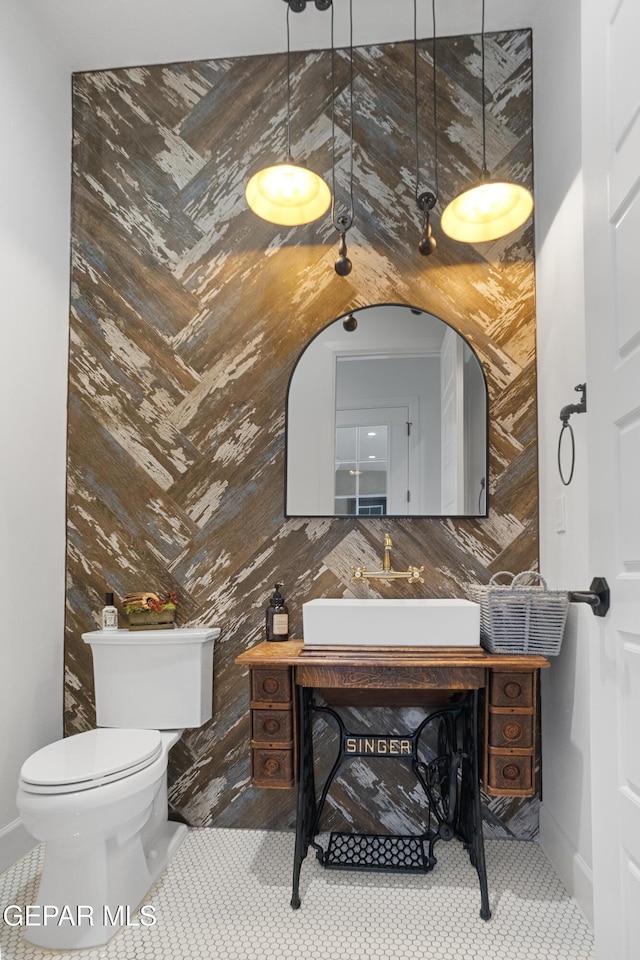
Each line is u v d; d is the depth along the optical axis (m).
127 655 2.15
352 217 2.41
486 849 2.11
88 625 2.40
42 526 2.29
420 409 2.32
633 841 1.00
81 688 2.39
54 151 2.43
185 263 2.47
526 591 1.83
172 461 2.41
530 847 2.13
